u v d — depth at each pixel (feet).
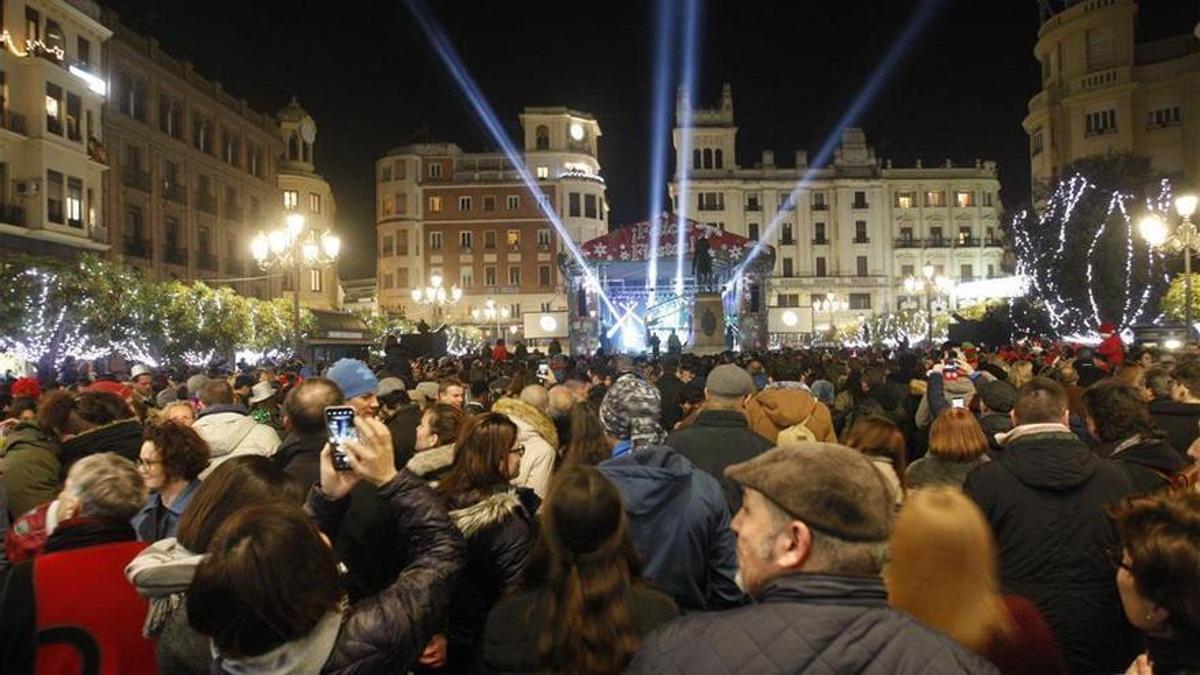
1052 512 13.35
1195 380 20.98
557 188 258.16
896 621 6.78
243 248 173.17
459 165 261.44
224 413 19.81
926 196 279.90
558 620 9.16
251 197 178.19
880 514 7.16
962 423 17.11
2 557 16.63
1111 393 16.94
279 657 8.38
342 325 126.72
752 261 138.31
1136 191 128.57
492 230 258.16
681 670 6.79
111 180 130.31
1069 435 13.84
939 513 8.35
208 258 159.53
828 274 275.18
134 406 29.32
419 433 17.57
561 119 261.85
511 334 248.11
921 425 29.68
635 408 15.33
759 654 6.62
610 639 9.00
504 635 10.07
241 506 10.29
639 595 9.53
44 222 100.94
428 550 10.37
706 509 12.65
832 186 277.03
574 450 16.69
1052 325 129.49
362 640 9.02
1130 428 16.66
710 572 12.77
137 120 137.80
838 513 7.05
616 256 140.26
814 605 6.86
